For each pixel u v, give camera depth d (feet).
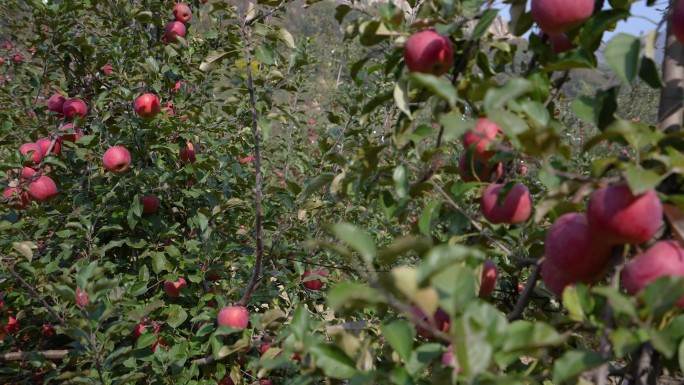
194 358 10.74
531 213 6.44
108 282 7.16
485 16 5.04
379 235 16.02
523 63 6.30
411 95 5.85
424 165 6.10
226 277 12.03
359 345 4.90
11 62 21.42
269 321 7.61
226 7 9.74
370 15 5.81
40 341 11.85
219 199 11.66
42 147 12.80
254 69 10.39
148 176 12.21
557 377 3.54
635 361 4.59
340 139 13.43
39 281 10.28
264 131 9.37
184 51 14.85
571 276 4.51
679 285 3.38
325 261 13.61
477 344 3.18
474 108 5.48
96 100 12.96
